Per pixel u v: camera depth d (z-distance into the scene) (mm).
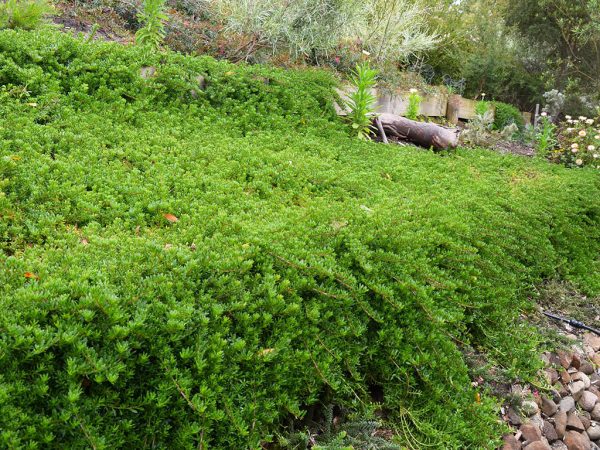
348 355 2658
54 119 4039
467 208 4441
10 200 2938
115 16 6898
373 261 3051
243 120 5277
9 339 1713
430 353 2895
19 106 3873
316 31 7789
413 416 2686
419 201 4141
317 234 3018
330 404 2600
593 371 4027
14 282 2146
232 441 2074
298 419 2559
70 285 1997
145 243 2578
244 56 7312
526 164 7055
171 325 1963
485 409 2854
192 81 5191
